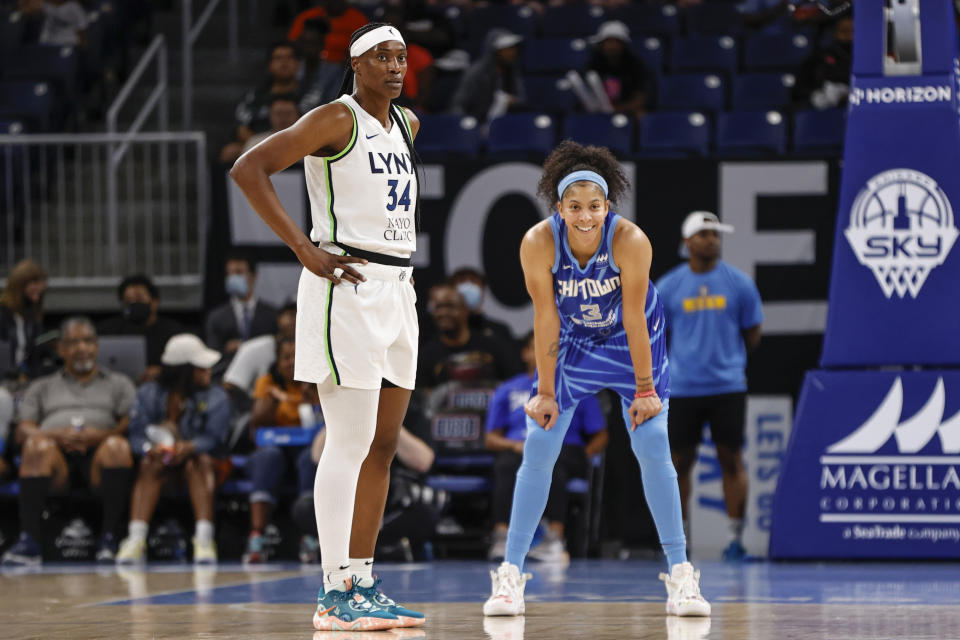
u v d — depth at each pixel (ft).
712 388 73.20
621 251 37.45
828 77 99.96
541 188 39.17
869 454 63.41
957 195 63.10
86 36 121.08
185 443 76.43
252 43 134.21
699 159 83.66
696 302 73.87
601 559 78.33
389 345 35.29
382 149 35.27
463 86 107.24
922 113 63.57
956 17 67.21
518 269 85.40
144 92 125.90
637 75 106.73
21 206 101.30
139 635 34.37
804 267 82.58
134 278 84.69
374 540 37.01
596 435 76.89
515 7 126.52
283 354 77.36
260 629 35.55
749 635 32.42
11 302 84.94
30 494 75.15
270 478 75.66
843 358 64.03
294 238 33.96
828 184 82.48
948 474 62.59
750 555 75.00
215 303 86.74
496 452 74.54
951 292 63.10
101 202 106.93
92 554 78.79
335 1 112.06
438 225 86.07
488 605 38.81
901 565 61.93
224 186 86.38
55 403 79.77
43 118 105.91
